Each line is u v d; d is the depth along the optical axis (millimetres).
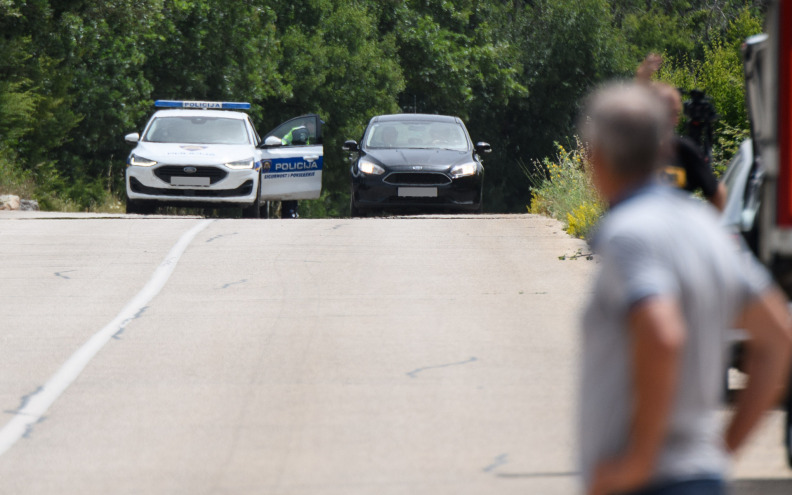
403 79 177500
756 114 24969
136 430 26016
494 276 46500
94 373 31422
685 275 10484
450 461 23250
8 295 43438
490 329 36312
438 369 31141
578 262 49750
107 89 114125
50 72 105188
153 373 31312
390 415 26750
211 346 34469
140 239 57594
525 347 33688
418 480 22078
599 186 11195
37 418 27203
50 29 106375
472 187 74562
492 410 27047
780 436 24859
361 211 76188
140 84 120875
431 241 56562
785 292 22172
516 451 23875
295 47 158000
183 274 47750
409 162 74438
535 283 44781
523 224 63375
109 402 28453
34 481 22547
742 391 11266
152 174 74812
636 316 10203
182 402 28297
